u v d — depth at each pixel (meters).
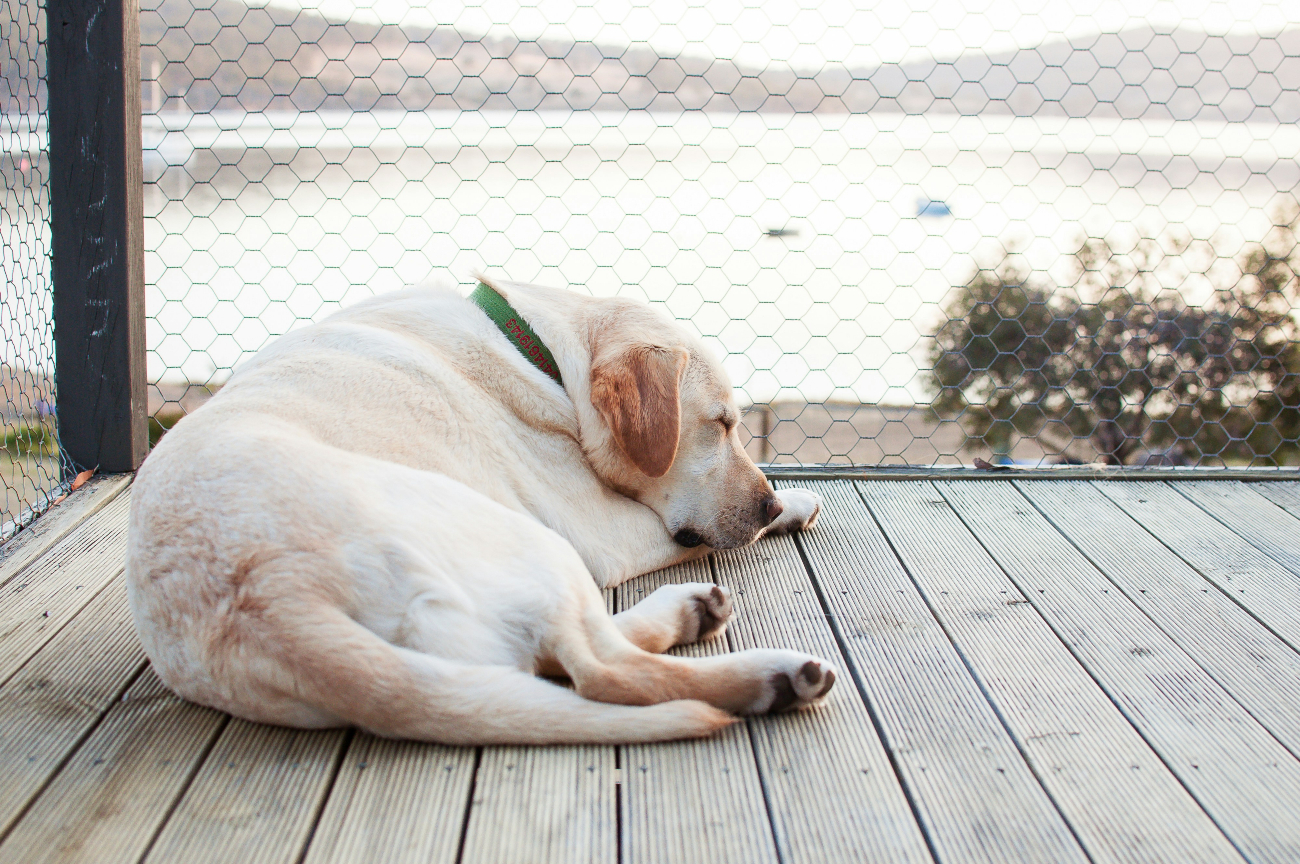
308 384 1.98
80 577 2.32
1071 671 1.96
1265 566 2.53
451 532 1.66
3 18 2.65
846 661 2.00
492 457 2.16
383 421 1.98
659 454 2.21
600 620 1.70
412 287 2.53
